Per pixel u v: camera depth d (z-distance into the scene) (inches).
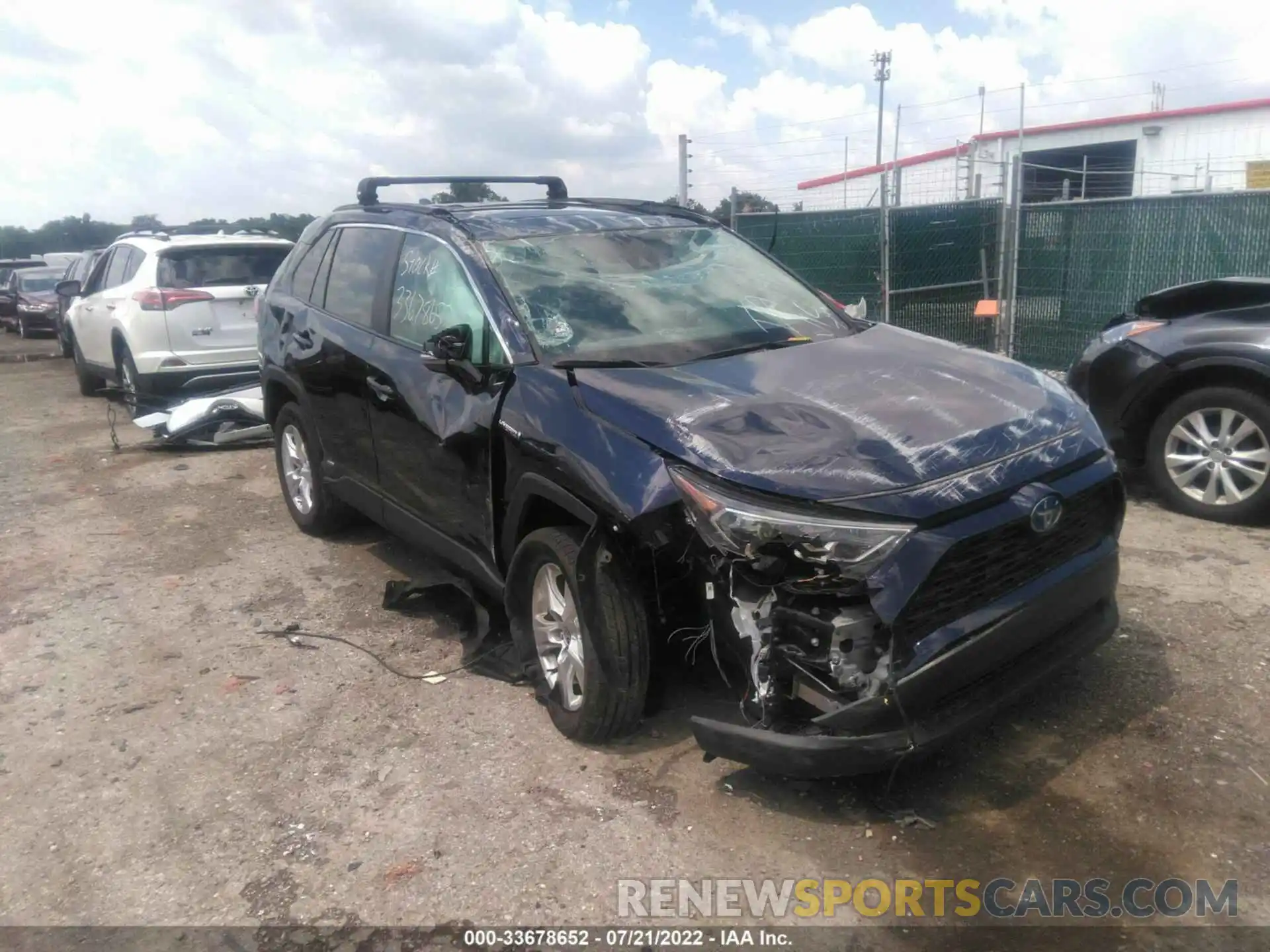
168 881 124.1
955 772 136.3
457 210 192.5
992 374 149.7
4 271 1015.0
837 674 115.6
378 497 197.6
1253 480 217.2
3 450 371.2
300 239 248.7
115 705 168.6
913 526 114.9
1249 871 115.3
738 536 117.3
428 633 190.5
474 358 163.5
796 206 540.1
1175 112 804.0
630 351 156.3
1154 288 357.4
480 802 135.6
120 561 239.1
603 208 200.8
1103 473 134.8
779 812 130.2
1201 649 165.0
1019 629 124.3
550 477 140.2
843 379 143.8
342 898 119.3
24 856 130.2
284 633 193.2
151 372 374.3
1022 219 396.2
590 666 138.5
